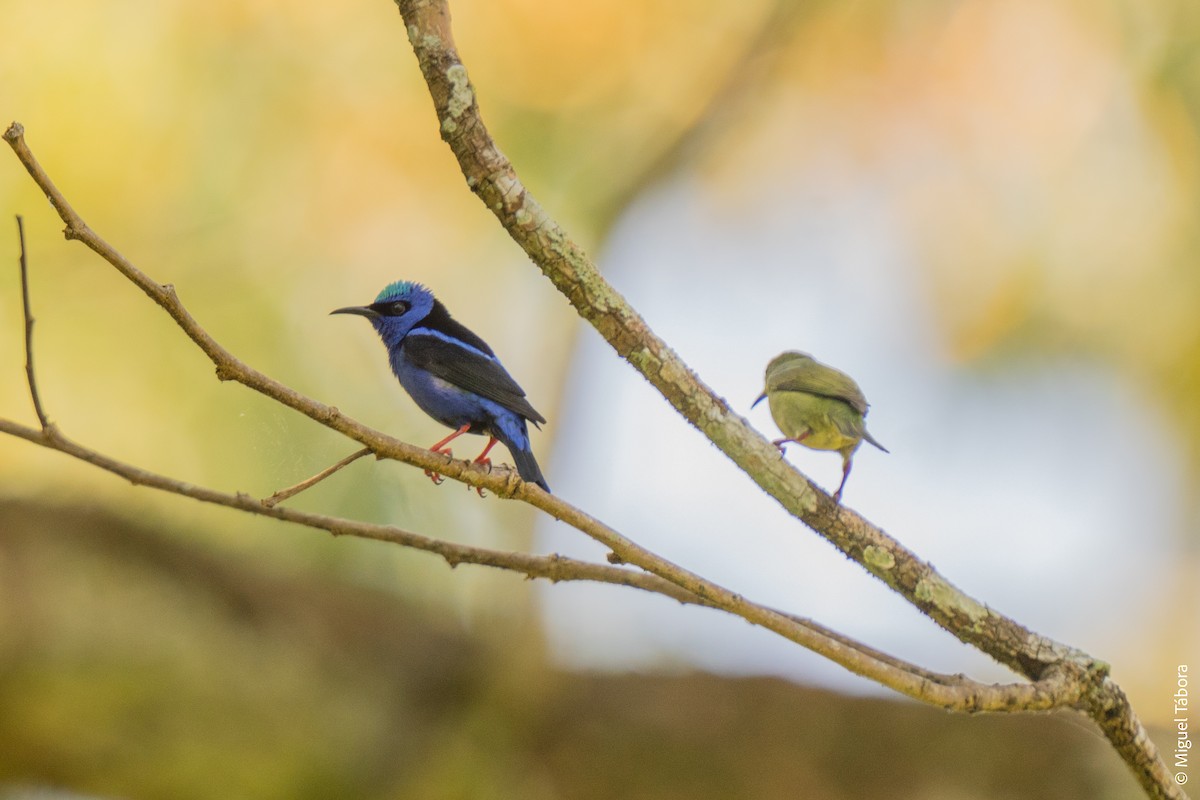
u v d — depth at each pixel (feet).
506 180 20.04
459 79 19.83
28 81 45.19
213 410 44.37
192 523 42.60
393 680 41.98
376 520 42.83
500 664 42.06
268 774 39.50
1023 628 22.53
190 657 39.40
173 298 17.67
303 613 41.98
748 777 42.80
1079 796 41.11
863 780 42.65
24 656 37.45
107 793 38.73
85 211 45.34
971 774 41.34
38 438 18.80
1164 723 44.60
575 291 20.48
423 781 40.98
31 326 18.43
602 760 42.83
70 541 40.40
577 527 20.16
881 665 20.65
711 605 23.45
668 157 49.39
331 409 18.93
